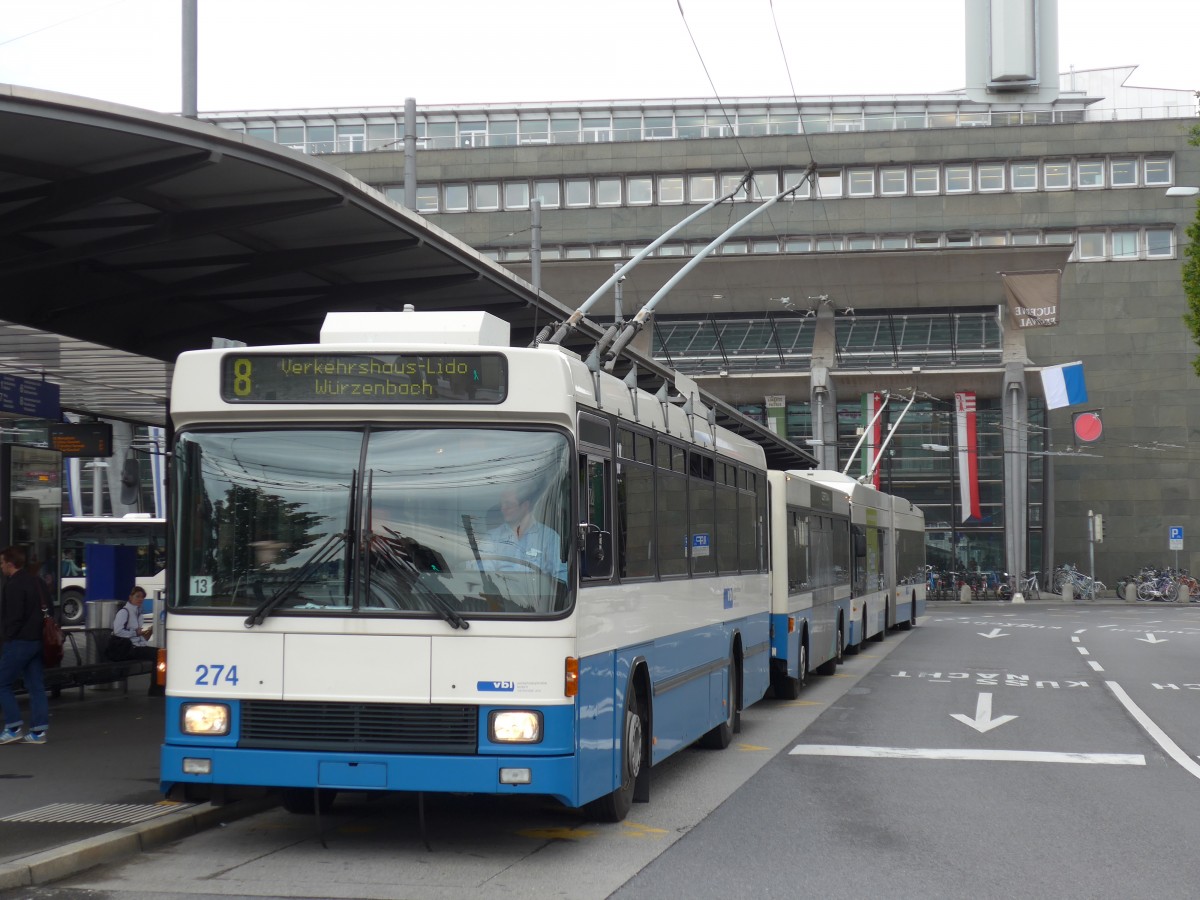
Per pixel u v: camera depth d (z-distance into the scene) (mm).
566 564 8078
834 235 66750
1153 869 8289
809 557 20641
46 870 7629
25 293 14477
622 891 7508
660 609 10461
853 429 65938
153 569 41312
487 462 8188
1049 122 70250
